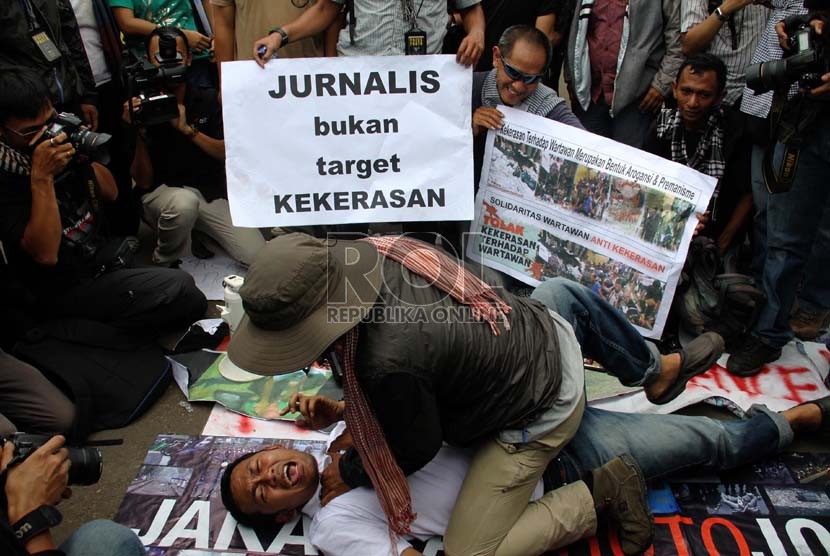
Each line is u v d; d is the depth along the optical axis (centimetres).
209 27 419
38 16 324
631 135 372
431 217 321
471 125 314
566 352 229
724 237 380
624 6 353
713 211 350
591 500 230
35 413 273
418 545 241
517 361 211
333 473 243
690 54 348
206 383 307
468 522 226
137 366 303
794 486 262
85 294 307
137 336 315
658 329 318
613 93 364
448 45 397
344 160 313
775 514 252
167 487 261
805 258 302
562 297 249
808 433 284
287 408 276
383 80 305
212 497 258
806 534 245
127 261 326
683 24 343
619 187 312
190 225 373
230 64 301
